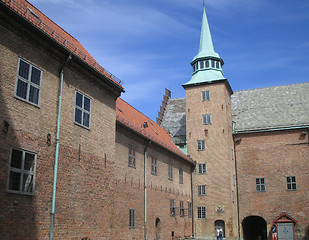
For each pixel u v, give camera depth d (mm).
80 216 18031
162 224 33312
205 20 50688
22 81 15375
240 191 43562
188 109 45812
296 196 41031
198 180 43250
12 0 15555
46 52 17016
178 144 46344
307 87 50094
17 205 14203
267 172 42969
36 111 15930
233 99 52688
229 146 43031
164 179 35219
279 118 46125
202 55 47688
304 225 39875
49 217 15867
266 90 52219
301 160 41875
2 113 14047
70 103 18438
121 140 27172
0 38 14445
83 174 18750
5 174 13820
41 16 21188
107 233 20219
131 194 27812
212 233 41000
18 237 14070
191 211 42438
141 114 41656
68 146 17828
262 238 50219
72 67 18844
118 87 22844
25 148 14984
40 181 15609
